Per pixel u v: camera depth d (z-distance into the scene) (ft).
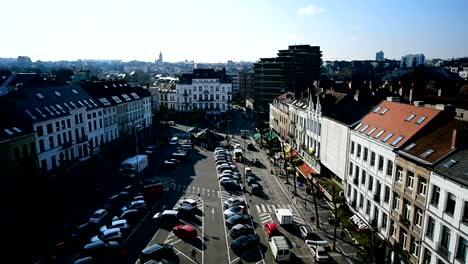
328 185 182.29
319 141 201.67
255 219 159.02
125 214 152.46
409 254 112.78
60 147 206.08
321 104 200.23
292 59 491.31
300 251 132.36
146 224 150.30
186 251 129.08
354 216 152.76
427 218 103.86
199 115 438.40
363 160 146.82
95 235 141.08
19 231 140.26
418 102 148.25
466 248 89.61
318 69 528.22
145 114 350.23
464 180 88.79
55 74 446.19
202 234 142.61
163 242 135.23
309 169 212.23
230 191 193.88
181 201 176.96
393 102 155.22
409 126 128.77
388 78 451.94
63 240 134.00
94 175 212.43
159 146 296.10
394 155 121.80
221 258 124.98
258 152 291.17
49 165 196.85
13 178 153.58
